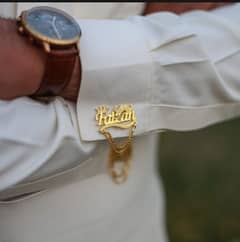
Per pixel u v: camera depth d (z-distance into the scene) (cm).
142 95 48
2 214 52
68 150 47
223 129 184
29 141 45
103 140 49
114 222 57
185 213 152
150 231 63
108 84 47
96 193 54
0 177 46
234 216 151
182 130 51
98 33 47
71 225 54
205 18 51
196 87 49
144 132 50
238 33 50
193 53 49
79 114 47
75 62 45
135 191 58
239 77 51
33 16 44
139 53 47
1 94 45
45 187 50
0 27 45
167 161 169
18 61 44
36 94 46
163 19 51
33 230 53
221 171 166
